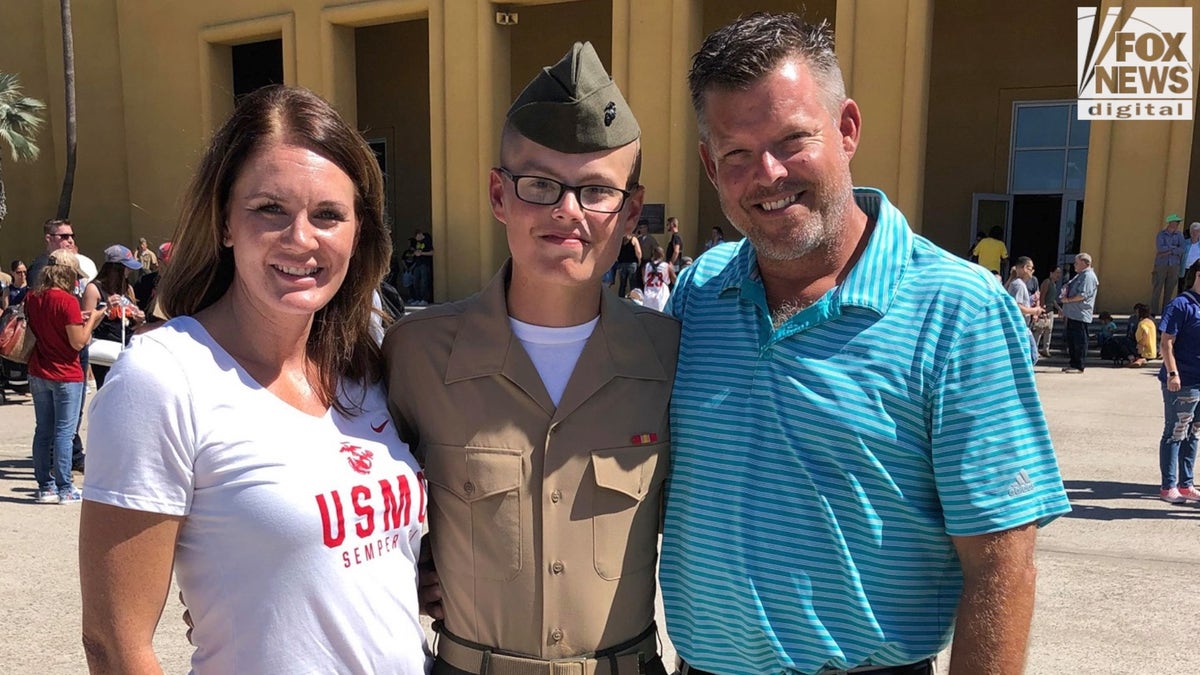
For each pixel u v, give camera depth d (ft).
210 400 4.84
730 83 5.32
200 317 5.30
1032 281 41.42
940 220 56.70
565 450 5.92
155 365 4.73
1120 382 35.09
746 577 5.49
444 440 6.01
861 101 42.73
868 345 5.30
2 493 19.76
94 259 65.77
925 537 5.34
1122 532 16.84
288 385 5.37
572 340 6.10
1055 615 12.87
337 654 4.97
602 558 5.95
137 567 4.60
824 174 5.35
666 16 45.24
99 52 64.13
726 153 5.42
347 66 56.03
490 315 6.05
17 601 13.42
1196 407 18.76
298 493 4.88
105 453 4.60
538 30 61.93
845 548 5.30
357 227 5.51
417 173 68.95
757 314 5.83
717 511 5.67
